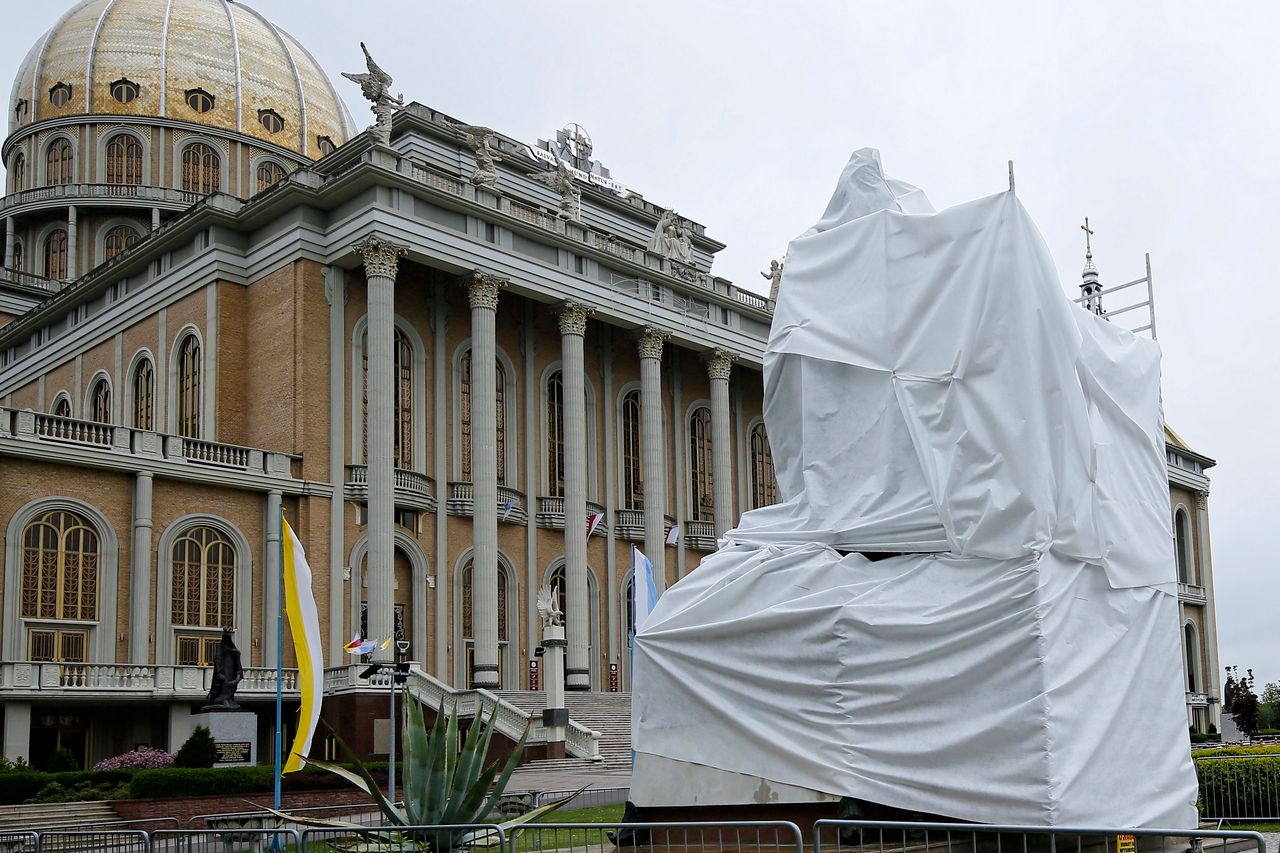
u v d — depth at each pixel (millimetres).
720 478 62469
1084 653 11719
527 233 54438
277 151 81062
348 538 48906
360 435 50344
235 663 38875
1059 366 12000
